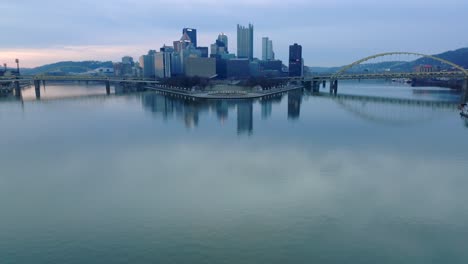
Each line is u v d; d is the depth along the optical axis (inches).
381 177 2437.3
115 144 3526.1
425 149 3218.5
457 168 2632.9
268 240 1612.9
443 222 1768.0
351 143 3486.7
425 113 5767.7
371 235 1651.1
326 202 2014.0
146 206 1978.3
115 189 2242.9
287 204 1996.8
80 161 2903.5
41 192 2197.3
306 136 3858.3
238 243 1589.6
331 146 3356.3
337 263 1446.9
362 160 2861.7
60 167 2731.3
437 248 1541.6
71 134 4072.3
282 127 4473.4
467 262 1441.9
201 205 1989.4
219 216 1847.9
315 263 1445.6
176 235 1658.5
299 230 1701.5
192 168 2679.6
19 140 3745.1
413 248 1544.0
